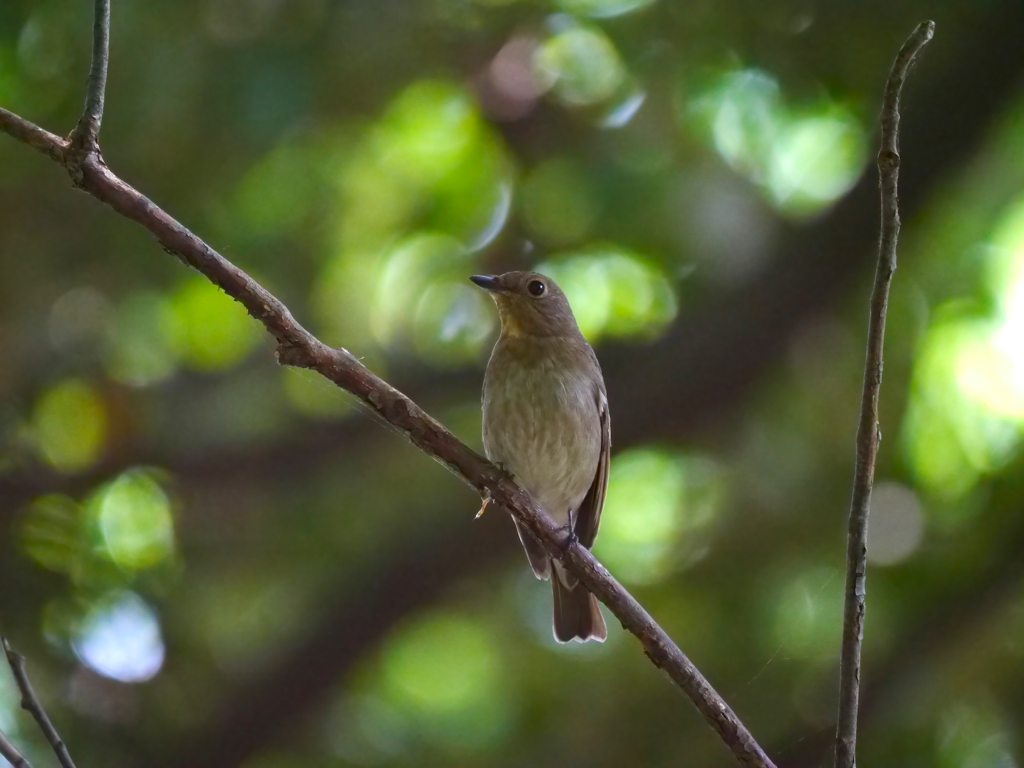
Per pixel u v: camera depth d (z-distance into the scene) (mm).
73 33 12008
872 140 12609
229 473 13258
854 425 12953
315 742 12562
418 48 12570
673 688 12383
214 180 12539
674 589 13000
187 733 12328
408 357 13633
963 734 11719
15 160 12562
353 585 12680
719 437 13320
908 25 12570
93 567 12523
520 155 13352
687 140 13148
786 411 13320
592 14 12867
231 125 11922
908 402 12867
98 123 5836
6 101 12523
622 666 12609
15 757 5234
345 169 13234
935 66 12586
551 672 12742
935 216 13109
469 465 6336
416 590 12625
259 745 12391
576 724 12367
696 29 12820
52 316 13328
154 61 11844
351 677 12609
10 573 12289
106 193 5824
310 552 13406
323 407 13570
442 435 6297
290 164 13047
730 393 12758
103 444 13086
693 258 13156
